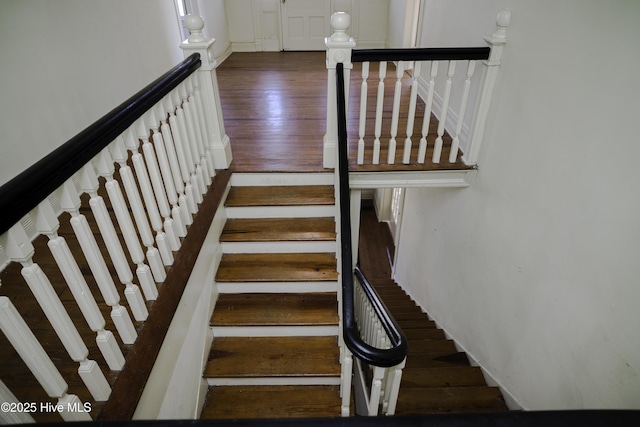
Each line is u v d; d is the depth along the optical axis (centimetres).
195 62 210
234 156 286
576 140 152
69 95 220
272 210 259
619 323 131
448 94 237
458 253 287
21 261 90
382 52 221
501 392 225
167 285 170
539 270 182
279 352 219
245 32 591
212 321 222
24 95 185
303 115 361
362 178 269
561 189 163
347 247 149
